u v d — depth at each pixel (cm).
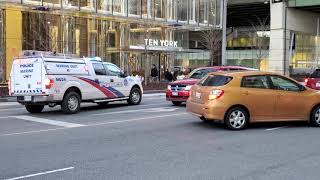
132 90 2038
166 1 4341
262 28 7531
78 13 3681
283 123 1400
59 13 3644
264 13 6800
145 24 4366
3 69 3409
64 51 3781
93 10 3719
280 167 824
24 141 1078
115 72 1955
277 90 1300
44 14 3653
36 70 1641
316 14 5834
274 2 5397
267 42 7488
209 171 791
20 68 1680
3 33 3434
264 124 1372
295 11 5491
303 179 745
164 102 2200
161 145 1026
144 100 2362
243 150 974
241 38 8169
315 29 5844
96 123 1398
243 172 786
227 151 962
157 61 4669
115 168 809
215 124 1362
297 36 6028
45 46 3638
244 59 8044
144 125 1346
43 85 1625
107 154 927
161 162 857
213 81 1298
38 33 3622
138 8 4109
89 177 748
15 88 1697
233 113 1249
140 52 4431
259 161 870
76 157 898
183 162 858
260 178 748
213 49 5569
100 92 1842
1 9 3397
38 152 948
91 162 855
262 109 1278
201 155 921
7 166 823
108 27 4128
